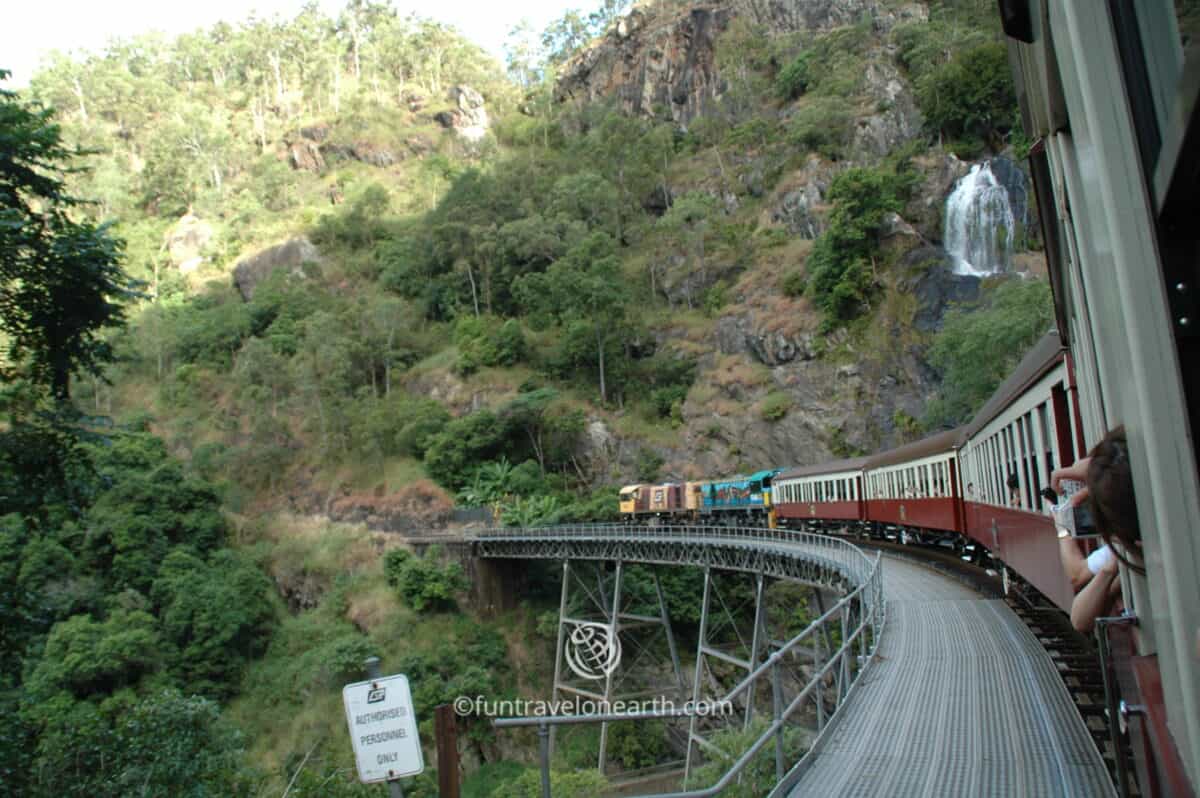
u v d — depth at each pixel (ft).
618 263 225.97
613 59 362.53
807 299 194.29
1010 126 191.21
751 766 28.96
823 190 222.69
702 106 312.71
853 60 244.22
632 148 290.76
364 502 198.90
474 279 263.49
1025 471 40.22
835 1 289.12
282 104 405.59
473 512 183.83
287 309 262.67
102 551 154.51
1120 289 5.57
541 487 194.80
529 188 285.23
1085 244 8.45
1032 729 26.20
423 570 155.02
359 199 313.53
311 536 180.55
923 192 187.01
